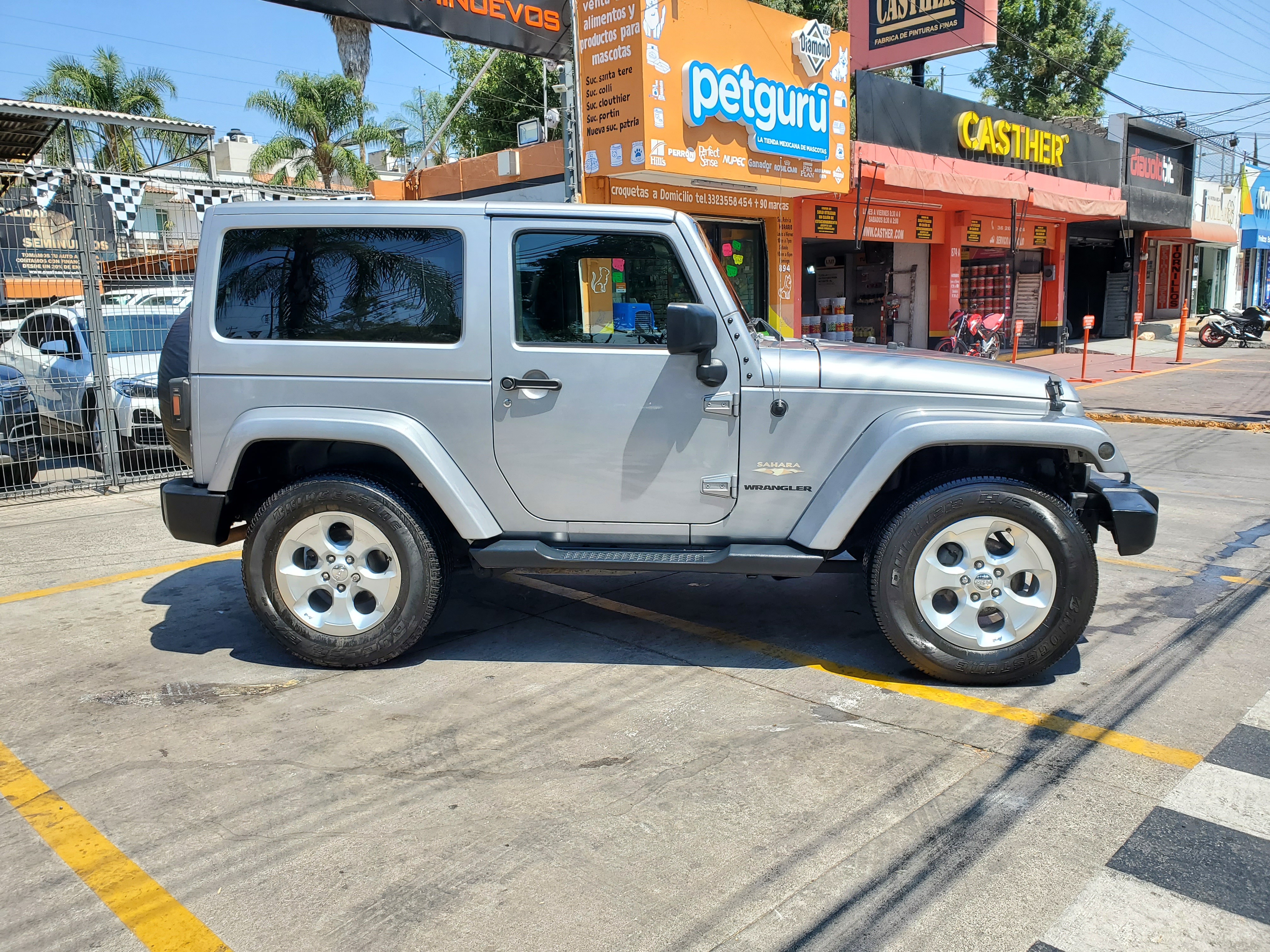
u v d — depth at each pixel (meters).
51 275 8.68
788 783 3.16
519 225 3.96
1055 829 2.86
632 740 3.49
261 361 4.05
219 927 2.44
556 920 2.45
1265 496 7.73
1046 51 29.62
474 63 23.50
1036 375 4.04
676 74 10.32
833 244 17.86
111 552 6.41
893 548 3.87
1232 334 22.50
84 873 2.69
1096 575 3.82
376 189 13.88
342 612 4.12
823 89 12.11
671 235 3.95
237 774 3.25
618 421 3.99
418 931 2.41
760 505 4.02
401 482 4.25
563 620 4.89
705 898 2.54
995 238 18.80
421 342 4.02
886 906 2.50
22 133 13.18
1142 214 22.53
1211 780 3.15
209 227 4.05
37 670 4.27
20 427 7.99
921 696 3.89
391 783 3.18
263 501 4.48
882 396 3.93
